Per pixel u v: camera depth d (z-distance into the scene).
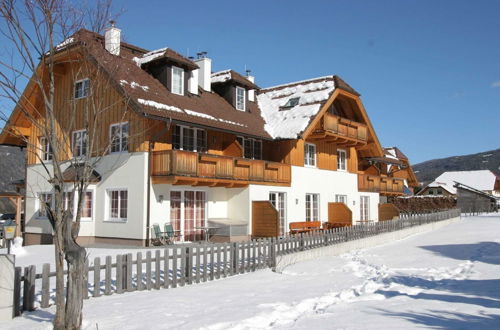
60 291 6.17
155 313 7.16
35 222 21.38
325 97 24.38
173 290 9.41
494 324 5.82
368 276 11.22
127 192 17.53
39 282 10.30
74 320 6.04
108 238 17.95
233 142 20.45
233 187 20.36
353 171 29.02
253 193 20.44
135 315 7.05
